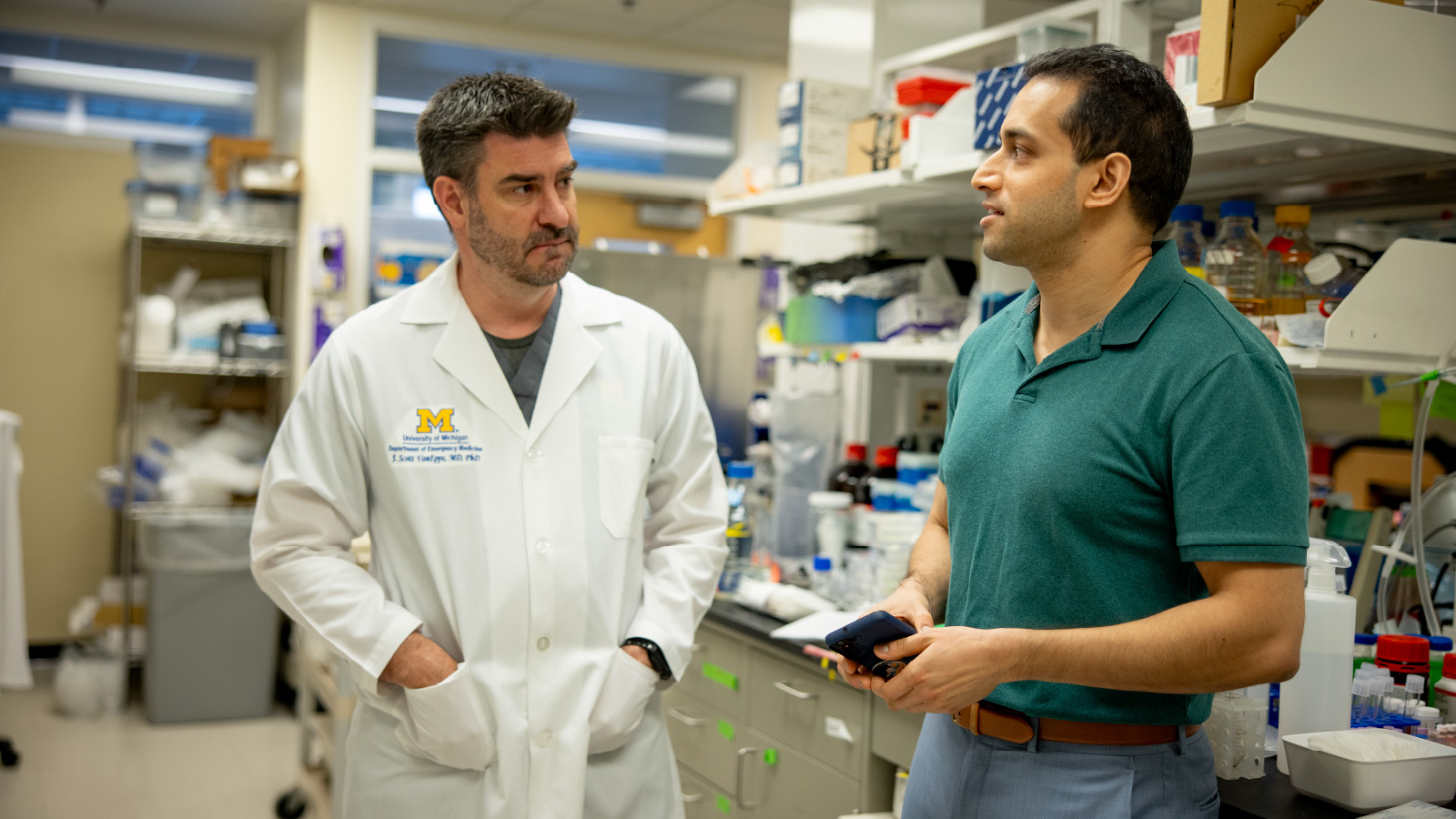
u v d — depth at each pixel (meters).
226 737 4.10
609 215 5.11
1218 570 1.10
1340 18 1.52
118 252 4.84
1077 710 1.21
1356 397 2.16
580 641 1.42
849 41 3.07
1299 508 1.10
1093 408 1.18
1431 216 2.02
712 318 3.50
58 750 3.89
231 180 4.35
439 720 1.34
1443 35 1.61
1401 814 1.27
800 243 3.42
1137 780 1.21
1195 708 1.22
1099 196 1.19
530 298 1.43
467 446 1.42
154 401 4.73
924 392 2.99
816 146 2.56
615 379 1.51
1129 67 1.18
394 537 1.43
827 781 2.07
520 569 1.39
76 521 4.85
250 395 4.68
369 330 1.46
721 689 2.41
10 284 4.70
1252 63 1.47
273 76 5.05
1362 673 1.55
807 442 2.84
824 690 2.08
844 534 2.53
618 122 5.14
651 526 1.62
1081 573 1.19
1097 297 1.23
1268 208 2.20
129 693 4.58
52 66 4.76
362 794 1.42
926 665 1.13
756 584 2.38
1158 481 1.16
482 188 1.35
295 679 4.46
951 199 2.44
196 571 4.20
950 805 1.30
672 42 4.94
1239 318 1.17
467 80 1.39
